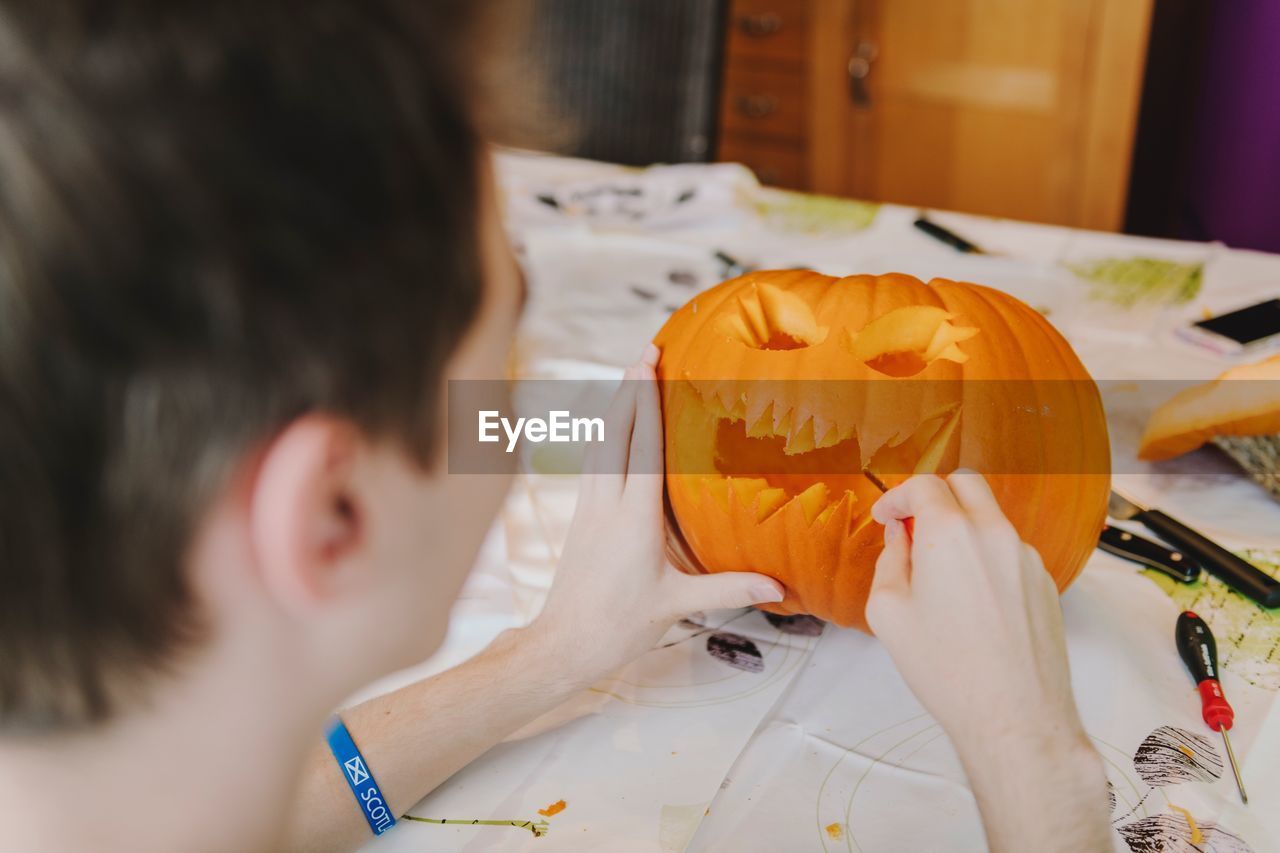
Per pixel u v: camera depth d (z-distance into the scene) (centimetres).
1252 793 58
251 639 31
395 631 35
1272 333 101
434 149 26
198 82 23
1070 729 47
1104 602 73
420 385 28
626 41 159
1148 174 232
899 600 49
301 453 27
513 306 33
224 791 34
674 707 66
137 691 30
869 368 65
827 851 56
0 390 24
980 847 56
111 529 26
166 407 25
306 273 25
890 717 65
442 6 27
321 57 24
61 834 33
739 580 66
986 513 49
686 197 131
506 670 62
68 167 23
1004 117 220
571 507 85
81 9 23
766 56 243
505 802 59
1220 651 69
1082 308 109
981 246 119
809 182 249
